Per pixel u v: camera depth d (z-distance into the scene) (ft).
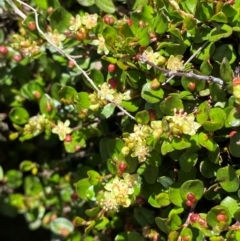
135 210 0.99
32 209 1.24
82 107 0.96
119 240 1.00
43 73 1.12
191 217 0.87
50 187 1.22
